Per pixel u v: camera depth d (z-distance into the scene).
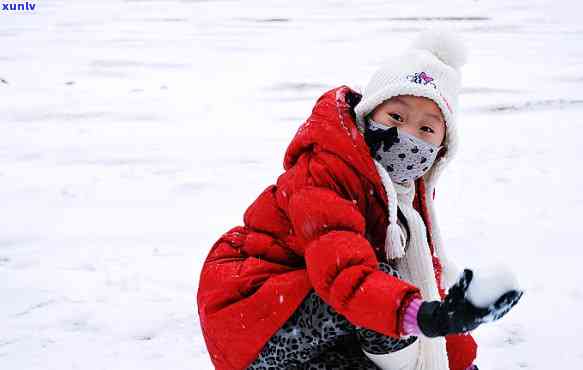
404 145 2.10
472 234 5.33
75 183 6.60
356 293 1.75
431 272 2.17
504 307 1.43
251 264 2.16
